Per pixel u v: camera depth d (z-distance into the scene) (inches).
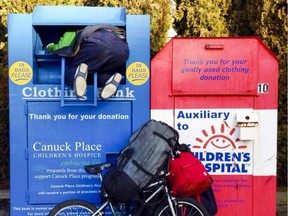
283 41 163.2
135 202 115.4
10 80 119.7
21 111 120.6
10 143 120.8
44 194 123.0
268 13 164.4
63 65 118.3
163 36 171.3
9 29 118.6
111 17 124.2
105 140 123.2
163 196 115.6
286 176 169.2
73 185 123.8
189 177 114.0
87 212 120.0
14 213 122.5
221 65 123.7
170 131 115.8
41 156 122.0
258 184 126.9
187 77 123.5
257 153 126.0
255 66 123.7
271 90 124.3
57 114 121.6
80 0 169.3
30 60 119.6
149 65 123.1
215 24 173.5
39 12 121.7
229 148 125.7
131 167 112.2
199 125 125.0
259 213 127.5
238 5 178.2
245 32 178.7
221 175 126.6
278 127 165.9
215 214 124.3
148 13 168.9
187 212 118.3
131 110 123.4
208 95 124.2
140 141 115.0
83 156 123.2
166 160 113.5
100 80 121.6
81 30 120.7
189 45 123.4
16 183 121.9
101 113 122.7
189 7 173.9
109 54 116.4
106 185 112.4
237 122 123.6
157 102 123.8
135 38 122.3
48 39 132.5
